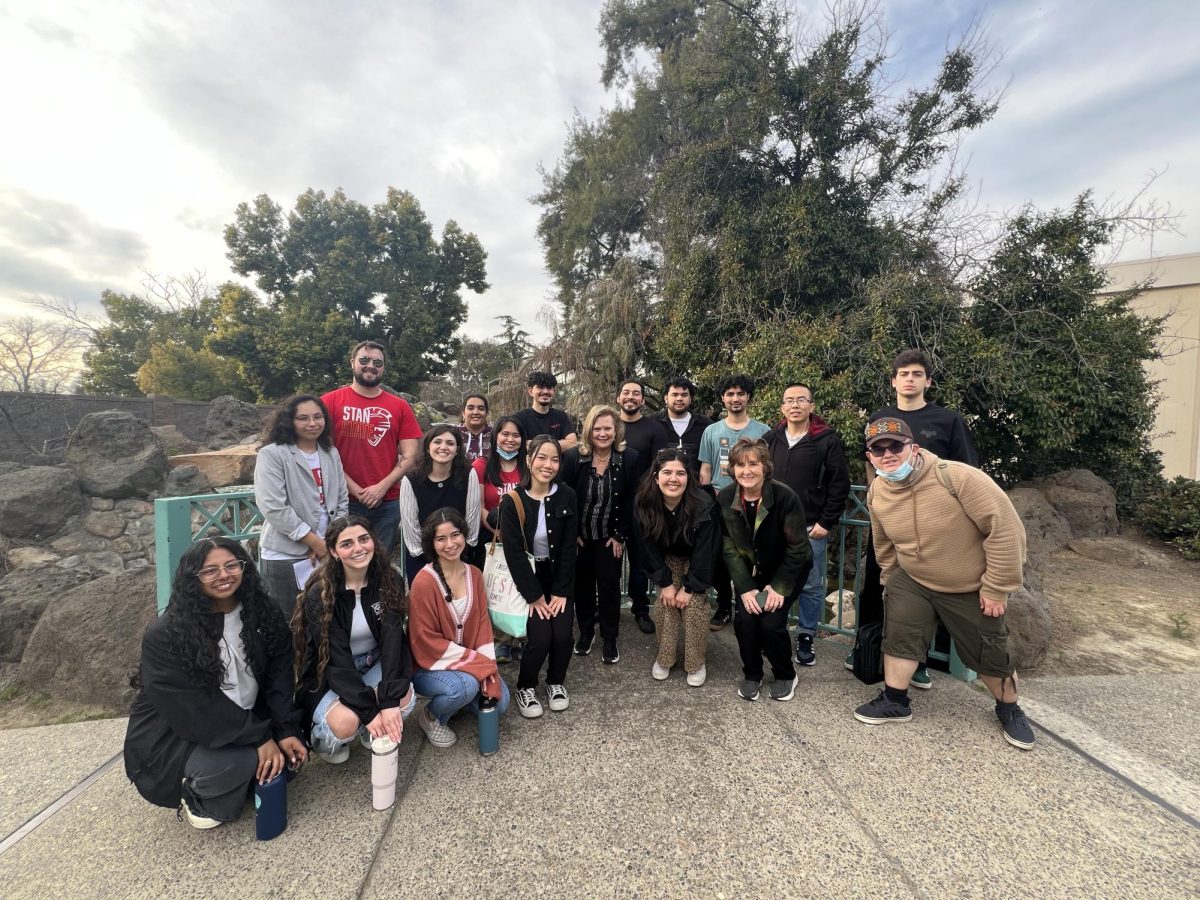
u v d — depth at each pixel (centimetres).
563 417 411
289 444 275
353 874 173
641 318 1130
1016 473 902
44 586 501
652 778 219
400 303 2394
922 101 901
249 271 2309
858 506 340
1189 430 1244
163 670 184
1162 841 183
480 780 219
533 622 265
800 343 796
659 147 1513
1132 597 545
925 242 898
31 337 2378
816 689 294
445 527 245
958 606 242
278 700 206
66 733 279
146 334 2534
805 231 870
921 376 294
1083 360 737
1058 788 211
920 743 242
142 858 181
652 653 342
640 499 297
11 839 192
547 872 173
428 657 239
